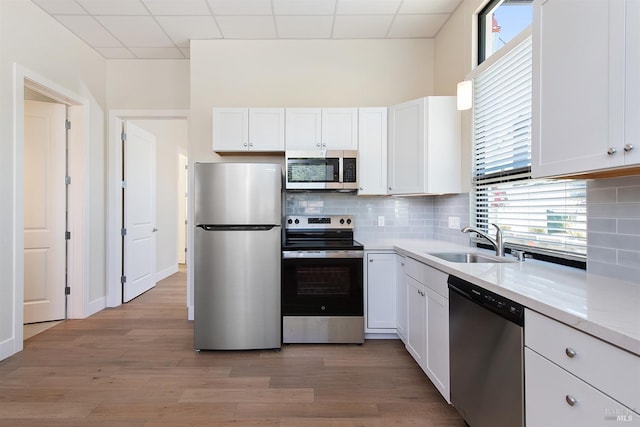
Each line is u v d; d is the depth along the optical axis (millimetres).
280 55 3400
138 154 4289
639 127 1000
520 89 2094
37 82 2816
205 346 2627
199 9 2887
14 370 2320
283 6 2855
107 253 3793
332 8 2889
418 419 1805
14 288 2547
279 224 2691
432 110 2805
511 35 2273
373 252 2807
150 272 4652
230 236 2639
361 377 2242
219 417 1816
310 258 2729
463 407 1617
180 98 3797
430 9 2912
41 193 3287
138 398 1988
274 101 3400
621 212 1429
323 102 3406
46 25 2910
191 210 3422
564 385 998
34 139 3262
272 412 1861
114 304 3830
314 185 2949
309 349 2689
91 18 3002
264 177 2674
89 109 3494
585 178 1502
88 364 2418
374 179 3074
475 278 1511
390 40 3410
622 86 1045
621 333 809
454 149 2807
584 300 1108
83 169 3418
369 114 3080
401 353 2611
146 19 3031
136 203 4250
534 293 1206
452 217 2980
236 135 3057
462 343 1627
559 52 1306
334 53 3412
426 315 2113
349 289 2754
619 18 1052
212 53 3385
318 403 1946
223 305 2639
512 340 1237
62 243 3365
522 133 2074
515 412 1222
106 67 3773
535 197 2021
